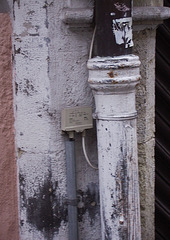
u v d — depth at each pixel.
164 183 3.23
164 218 3.26
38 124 2.58
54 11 2.44
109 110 2.32
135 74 2.31
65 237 2.74
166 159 3.21
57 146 2.60
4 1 2.47
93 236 2.79
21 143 2.63
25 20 2.46
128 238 2.44
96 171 2.71
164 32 3.06
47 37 2.46
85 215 2.75
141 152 2.79
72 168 2.59
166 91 3.13
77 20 2.40
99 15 2.28
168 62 3.11
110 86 2.27
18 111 2.59
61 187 2.67
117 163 2.36
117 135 2.33
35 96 2.55
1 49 2.52
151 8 2.51
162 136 3.18
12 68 2.56
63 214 2.71
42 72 2.51
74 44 2.51
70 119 2.53
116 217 2.42
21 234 2.76
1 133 2.63
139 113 2.73
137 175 2.42
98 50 2.32
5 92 2.58
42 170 2.64
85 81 2.58
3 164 2.68
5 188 2.72
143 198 2.86
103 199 2.45
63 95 2.55
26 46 2.49
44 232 2.73
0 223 2.76
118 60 2.25
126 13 2.24
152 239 2.99
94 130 2.65
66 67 2.53
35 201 2.69
